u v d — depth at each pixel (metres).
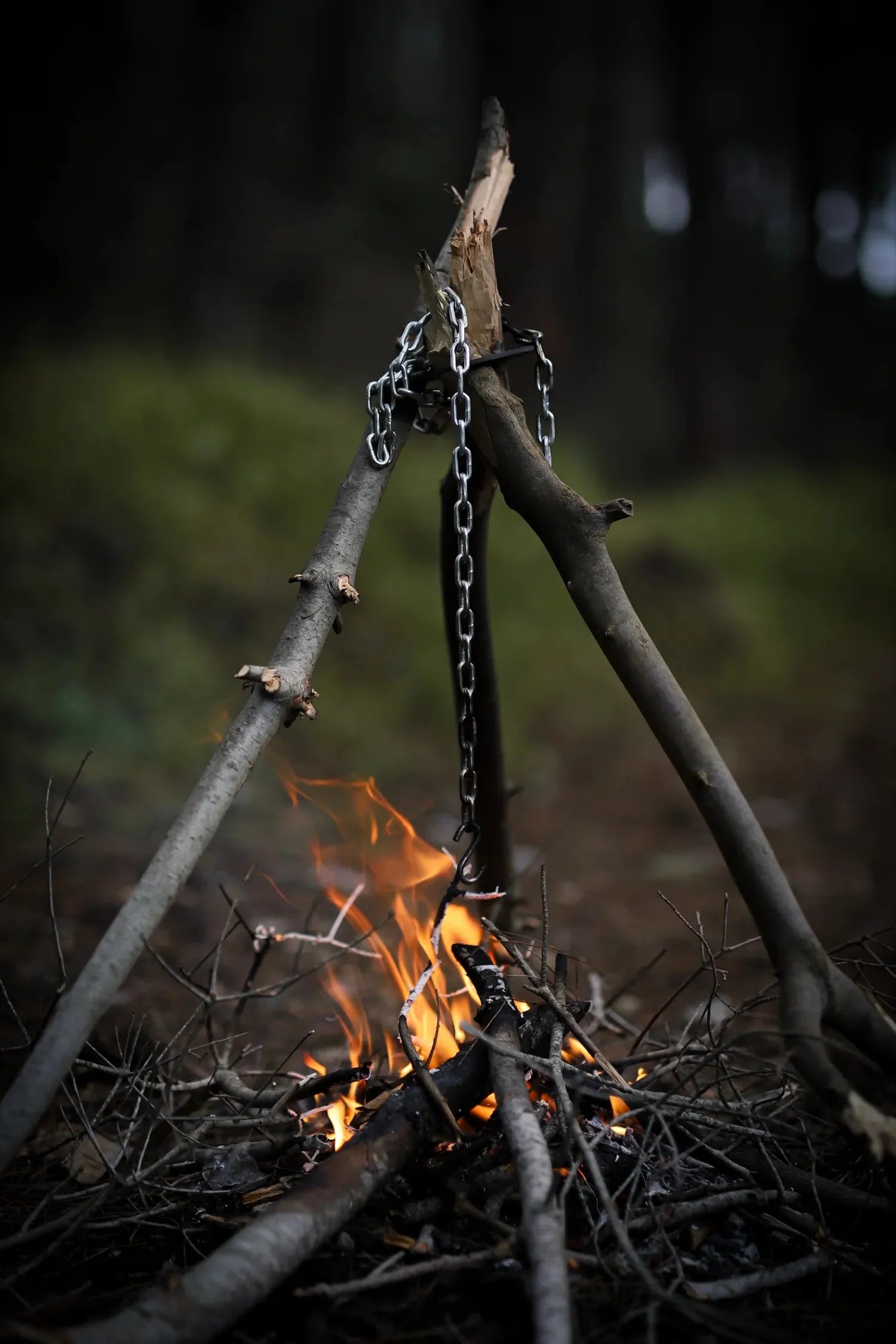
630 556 8.37
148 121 11.98
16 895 3.72
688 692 7.41
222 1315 1.41
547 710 6.67
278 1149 1.91
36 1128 2.29
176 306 11.52
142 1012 2.83
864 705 7.39
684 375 13.30
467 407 1.89
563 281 12.73
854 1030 1.62
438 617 6.91
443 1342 1.51
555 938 3.85
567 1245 1.68
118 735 5.31
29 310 10.14
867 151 15.03
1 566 5.86
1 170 10.82
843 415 14.47
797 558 9.57
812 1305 1.65
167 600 6.26
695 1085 2.25
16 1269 1.72
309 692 1.77
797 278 15.02
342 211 13.09
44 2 10.95
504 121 2.31
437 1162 1.79
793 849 5.04
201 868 4.18
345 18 13.98
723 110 14.47
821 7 13.73
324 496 7.52
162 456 7.15
